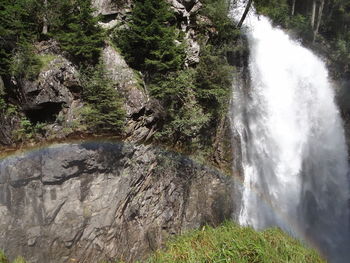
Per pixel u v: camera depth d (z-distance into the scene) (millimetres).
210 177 14938
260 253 7090
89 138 11906
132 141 12508
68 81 12078
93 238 11836
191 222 14070
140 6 12805
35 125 11992
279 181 17578
